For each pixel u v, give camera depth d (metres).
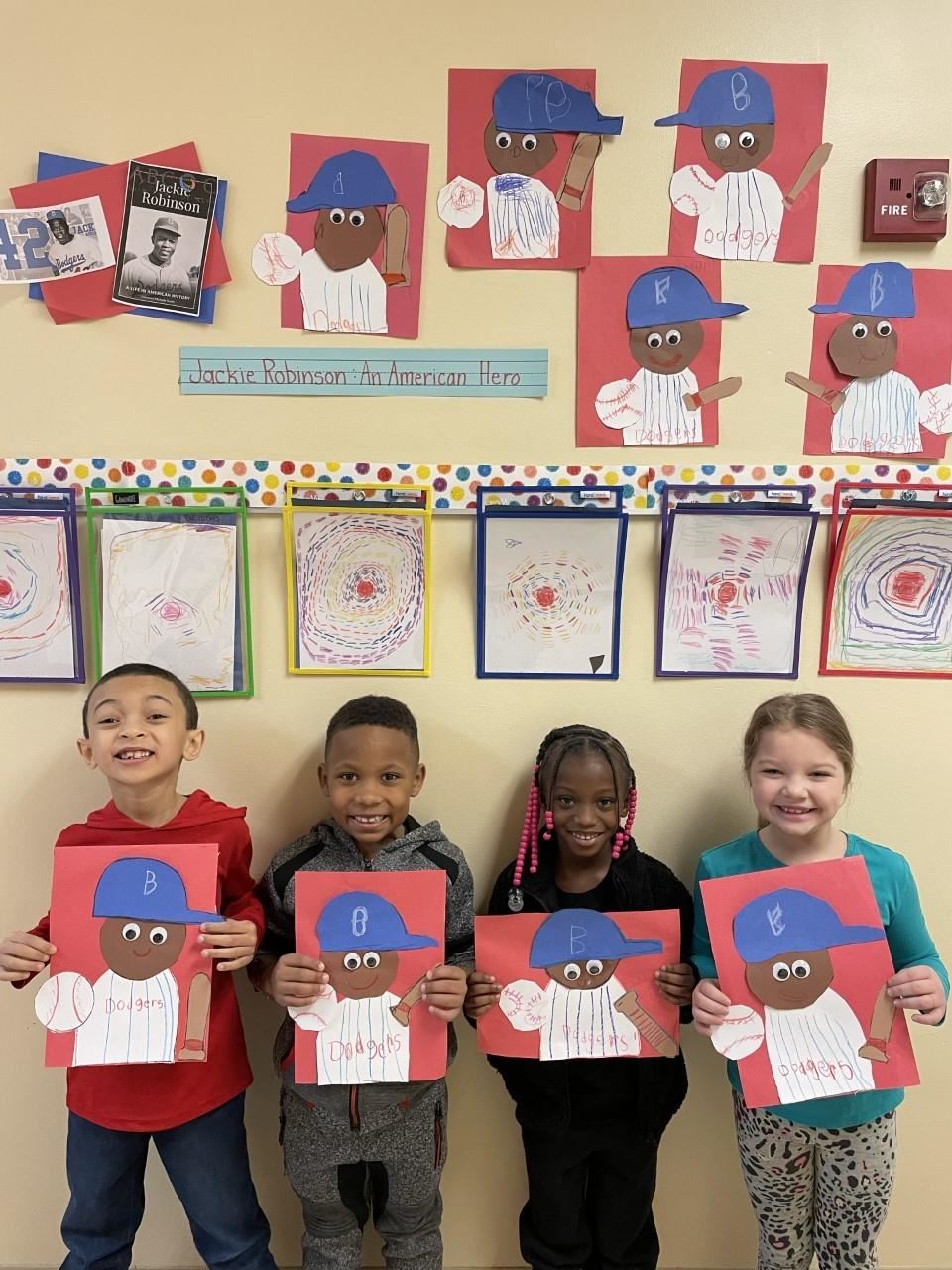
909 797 1.19
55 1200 1.23
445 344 1.12
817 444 1.13
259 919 1.02
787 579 1.14
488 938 1.03
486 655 1.15
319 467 1.12
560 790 1.02
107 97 1.08
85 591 1.15
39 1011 0.95
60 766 1.17
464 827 1.18
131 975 0.96
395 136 1.09
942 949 1.21
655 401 1.12
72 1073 1.04
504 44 1.08
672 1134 1.23
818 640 1.17
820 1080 0.95
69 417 1.12
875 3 1.09
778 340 1.12
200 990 0.96
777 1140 1.04
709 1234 1.25
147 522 1.12
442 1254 1.18
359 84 1.08
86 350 1.12
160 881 0.97
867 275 1.12
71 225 1.10
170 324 1.12
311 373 1.12
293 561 1.13
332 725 1.07
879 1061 0.95
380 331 1.11
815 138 1.10
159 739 1.00
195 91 1.08
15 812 1.17
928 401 1.13
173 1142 1.04
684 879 1.19
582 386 1.12
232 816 1.07
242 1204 1.08
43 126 1.09
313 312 1.11
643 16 1.08
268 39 1.08
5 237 1.10
